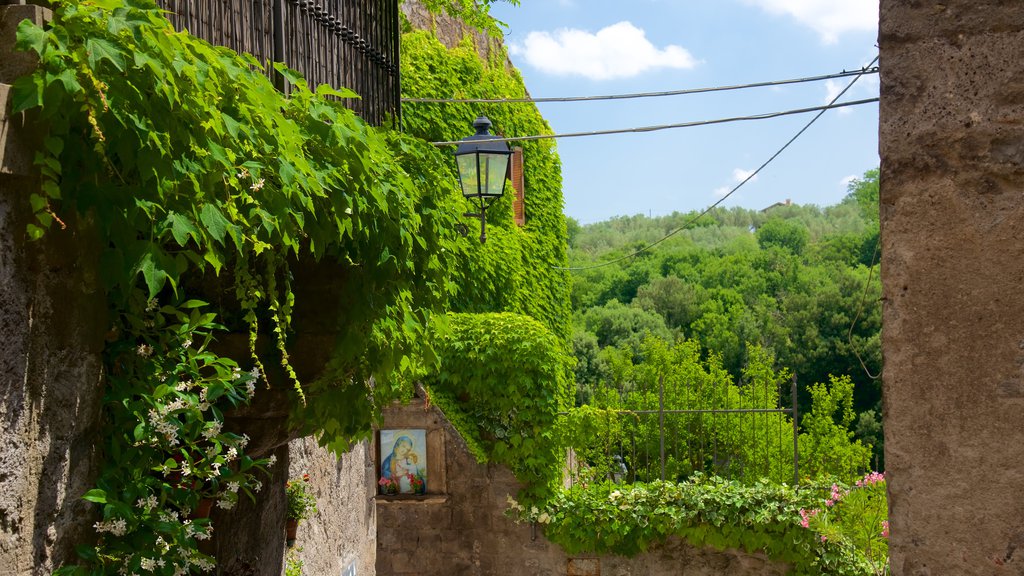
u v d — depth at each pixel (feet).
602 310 141.49
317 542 21.02
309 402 12.78
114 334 8.63
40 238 7.22
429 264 14.15
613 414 34.35
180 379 9.47
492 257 44.98
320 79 14.44
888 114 5.97
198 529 8.58
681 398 58.95
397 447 35.81
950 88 5.82
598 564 33.81
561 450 35.04
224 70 8.43
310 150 10.63
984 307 5.68
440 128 46.16
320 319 12.87
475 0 40.73
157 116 7.43
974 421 5.68
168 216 7.59
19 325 7.02
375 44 17.06
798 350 118.11
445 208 14.93
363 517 25.77
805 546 30.42
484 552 35.01
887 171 5.96
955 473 5.72
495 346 34.86
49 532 7.40
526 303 50.80
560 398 35.58
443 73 46.57
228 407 12.20
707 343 129.39
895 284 5.92
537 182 55.26
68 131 6.95
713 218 309.63
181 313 8.99
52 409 7.45
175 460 9.21
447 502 35.32
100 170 7.17
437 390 35.63
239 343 12.23
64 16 6.76
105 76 7.02
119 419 8.36
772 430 57.57
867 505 29.27
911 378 5.86
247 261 9.93
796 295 127.03
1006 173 5.65
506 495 34.86
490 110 50.24
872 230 145.79
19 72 6.77
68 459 7.70
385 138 13.73
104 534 8.07
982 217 5.70
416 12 46.32
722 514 31.73
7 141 6.54
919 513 5.82
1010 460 5.58
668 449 57.88
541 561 34.45
